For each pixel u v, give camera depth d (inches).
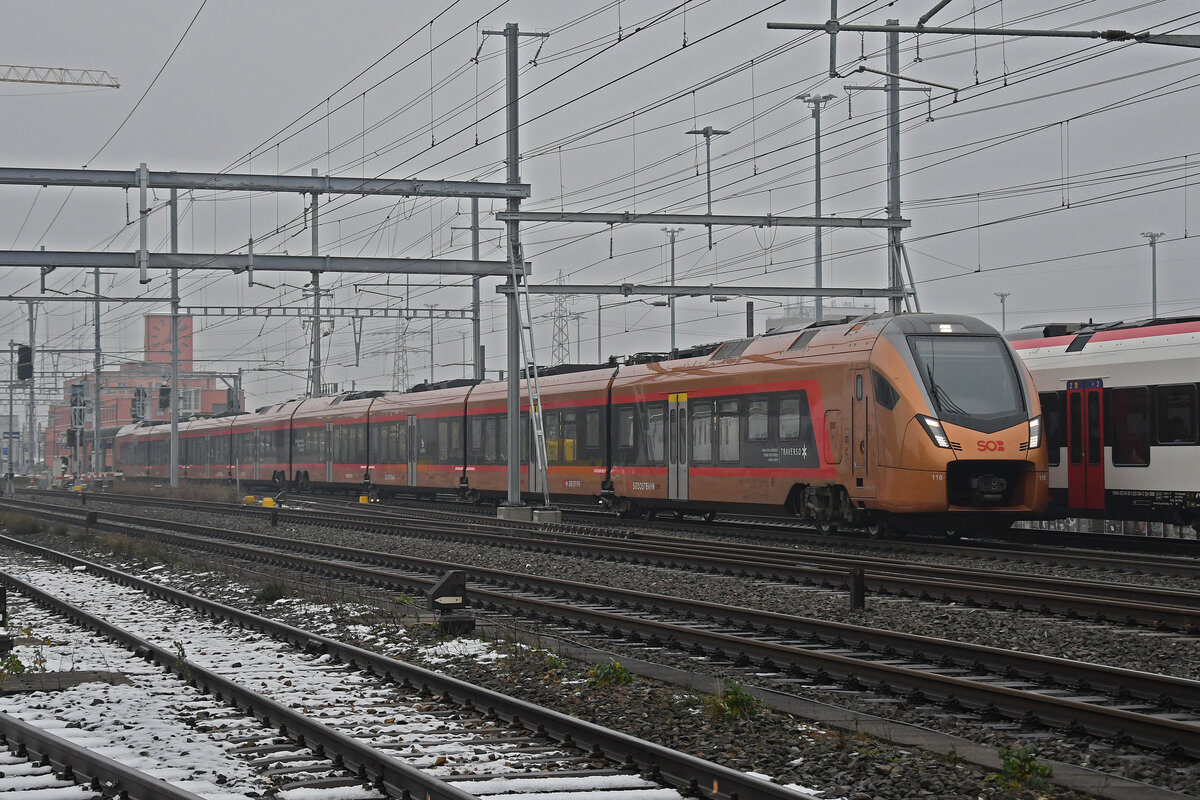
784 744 569.6
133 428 5359.3
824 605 1011.9
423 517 2317.9
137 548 1686.8
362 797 488.1
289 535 1971.0
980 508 1450.5
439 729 606.9
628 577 1254.9
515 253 2015.3
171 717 642.2
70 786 502.0
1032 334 1680.6
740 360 1772.9
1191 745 533.3
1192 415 1414.9
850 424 1531.7
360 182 2030.0
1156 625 861.2
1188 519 1448.1
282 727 599.2
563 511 2394.2
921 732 589.3
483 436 2512.3
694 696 673.0
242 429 3929.6
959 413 1444.4
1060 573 1213.7
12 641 860.6
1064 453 1568.7
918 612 961.5
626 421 2030.0
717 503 1808.6
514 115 1955.0
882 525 1563.7
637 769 521.0
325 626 995.3
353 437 3132.4
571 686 720.3
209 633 970.7
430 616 1003.3
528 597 1115.9
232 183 2015.3
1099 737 569.6
